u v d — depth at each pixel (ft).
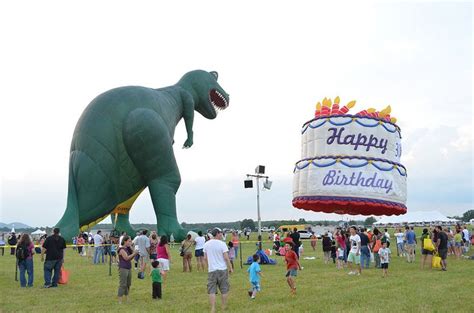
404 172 86.38
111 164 78.23
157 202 81.76
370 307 30.35
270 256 81.20
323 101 87.86
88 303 33.40
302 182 86.17
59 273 42.04
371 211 87.56
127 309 30.99
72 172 78.33
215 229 29.35
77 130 79.97
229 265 29.12
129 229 93.66
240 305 31.94
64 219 74.74
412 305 30.86
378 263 58.03
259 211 102.94
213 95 104.42
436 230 55.01
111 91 83.25
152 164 81.00
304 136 89.51
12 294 37.50
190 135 98.43
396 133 86.12
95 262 67.21
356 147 83.30
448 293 35.96
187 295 36.81
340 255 57.62
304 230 177.17
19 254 41.86
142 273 48.29
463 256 75.15
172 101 94.32
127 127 79.51
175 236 80.53
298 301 33.19
